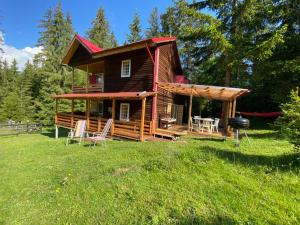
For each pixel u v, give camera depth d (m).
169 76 16.97
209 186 4.86
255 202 4.19
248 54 14.04
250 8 15.20
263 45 13.14
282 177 5.00
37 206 5.00
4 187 6.28
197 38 16.83
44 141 13.97
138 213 4.28
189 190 4.79
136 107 14.29
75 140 13.10
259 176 5.14
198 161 6.10
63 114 16.66
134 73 14.48
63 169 7.22
